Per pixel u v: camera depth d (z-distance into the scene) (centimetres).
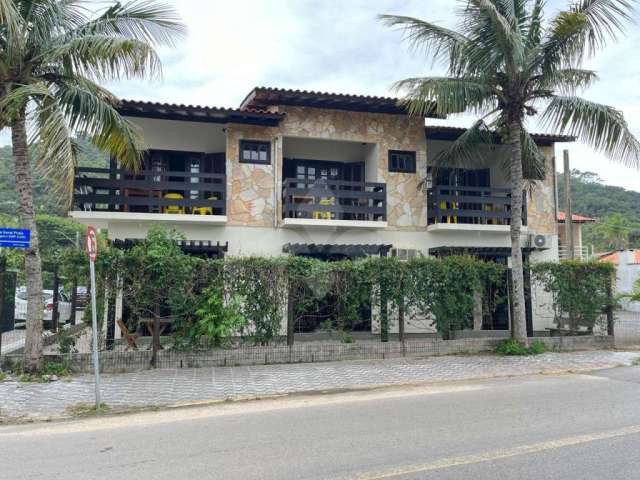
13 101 907
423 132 1756
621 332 1656
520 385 955
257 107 1639
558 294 1427
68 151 905
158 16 1061
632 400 814
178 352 1109
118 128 1029
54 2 995
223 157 1673
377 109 1689
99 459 556
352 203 1766
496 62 1254
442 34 1270
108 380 984
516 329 1328
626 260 3116
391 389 934
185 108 1472
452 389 925
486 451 555
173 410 798
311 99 1598
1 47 945
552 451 553
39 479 496
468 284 1318
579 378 1027
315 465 518
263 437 625
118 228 1507
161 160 1659
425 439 603
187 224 1543
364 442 595
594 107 1248
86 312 1091
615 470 495
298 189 1585
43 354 1031
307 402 834
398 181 1723
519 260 1330
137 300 1095
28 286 1005
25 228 987
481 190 1748
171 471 511
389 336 1358
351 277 1233
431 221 1748
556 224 1850
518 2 1256
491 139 1520
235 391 905
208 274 1132
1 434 673
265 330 1176
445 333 1319
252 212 1588
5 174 4009
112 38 964
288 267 1184
